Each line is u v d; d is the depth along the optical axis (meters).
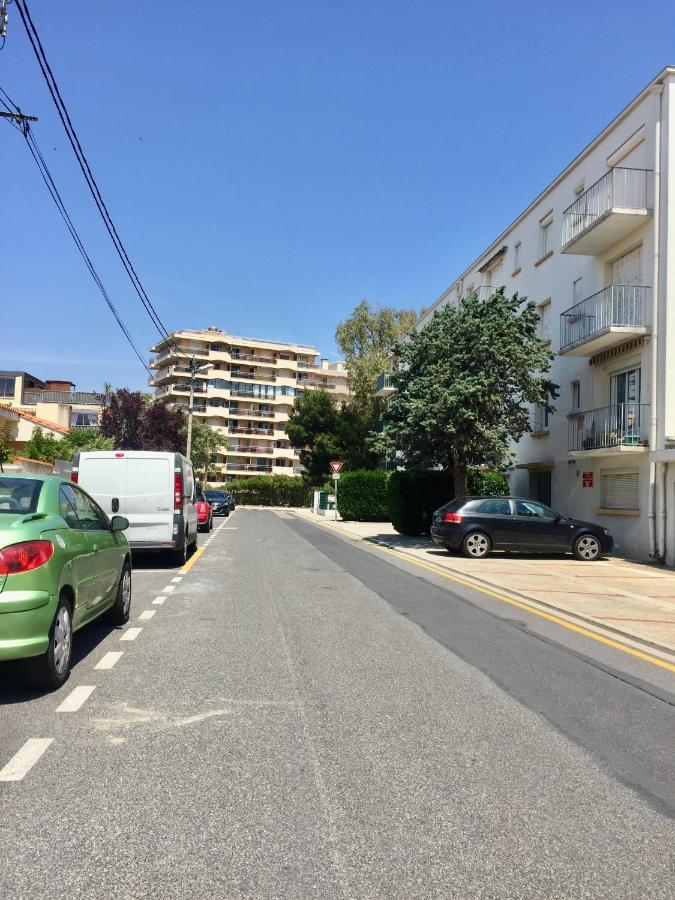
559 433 22.70
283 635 7.97
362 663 6.79
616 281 19.97
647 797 3.97
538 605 10.75
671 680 6.59
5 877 3.04
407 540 23.22
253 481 73.06
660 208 17.48
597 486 20.00
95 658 6.79
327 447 51.66
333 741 4.72
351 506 36.62
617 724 5.24
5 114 10.23
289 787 3.99
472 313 21.00
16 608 5.20
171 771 4.17
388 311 55.03
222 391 85.31
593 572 14.85
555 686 6.22
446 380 20.31
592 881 3.11
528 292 25.84
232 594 10.89
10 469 22.94
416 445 20.95
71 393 64.94
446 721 5.19
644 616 9.80
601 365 20.08
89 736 4.72
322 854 3.27
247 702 5.51
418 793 3.95
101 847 3.30
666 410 17.03
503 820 3.65
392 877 3.10
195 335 84.62
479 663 6.93
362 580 12.82
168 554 15.85
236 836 3.42
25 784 3.96
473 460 20.98
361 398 52.38
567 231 21.44
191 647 7.30
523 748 4.69
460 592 11.76
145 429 41.53
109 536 7.79
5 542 5.29
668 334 17.12
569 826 3.60
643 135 18.33
